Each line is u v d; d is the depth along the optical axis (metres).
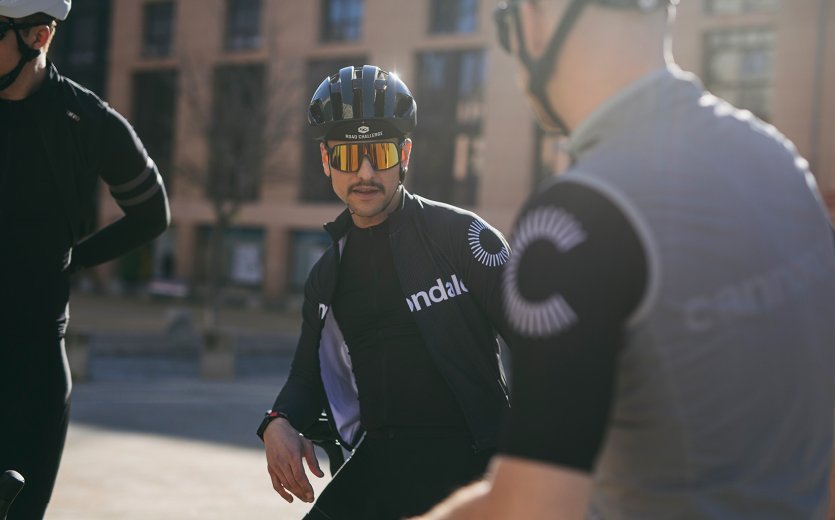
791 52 27.64
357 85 2.41
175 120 38.62
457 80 33.88
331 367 2.53
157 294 36.25
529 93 1.35
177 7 38.31
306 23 35.81
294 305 34.69
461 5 33.84
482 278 2.36
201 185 28.42
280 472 2.40
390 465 2.40
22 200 2.43
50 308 2.48
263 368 15.81
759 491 1.20
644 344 1.16
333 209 36.53
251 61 36.19
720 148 1.23
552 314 1.14
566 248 1.15
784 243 1.23
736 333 1.16
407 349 2.40
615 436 1.23
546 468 1.11
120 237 2.80
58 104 2.48
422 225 2.41
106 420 9.12
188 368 15.23
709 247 1.15
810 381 1.25
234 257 39.09
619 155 1.20
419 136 34.41
